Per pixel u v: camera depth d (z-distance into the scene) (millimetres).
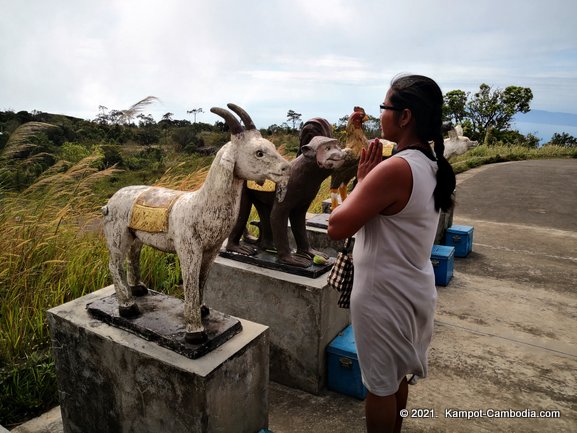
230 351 1756
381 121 1525
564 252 5176
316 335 2465
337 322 2658
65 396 2109
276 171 1605
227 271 2789
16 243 3242
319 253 2771
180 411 1688
